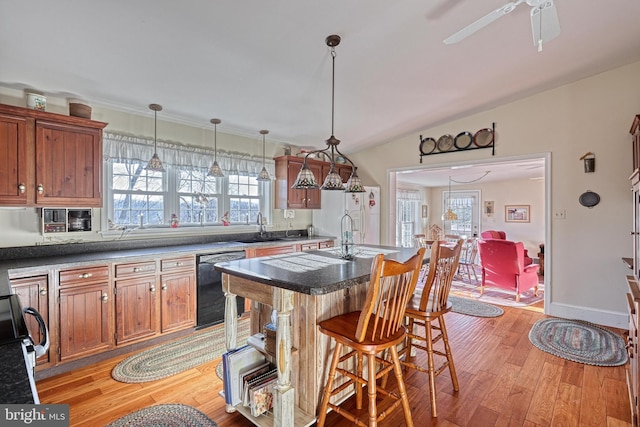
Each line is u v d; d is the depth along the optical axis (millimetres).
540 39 1899
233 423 1899
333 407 1729
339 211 4984
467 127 4328
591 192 3498
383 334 1677
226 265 2178
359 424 1625
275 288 1749
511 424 1891
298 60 2553
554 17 1769
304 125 4156
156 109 3350
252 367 2041
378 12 2055
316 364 1859
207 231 4066
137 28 2000
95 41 2105
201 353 2812
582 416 1954
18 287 2281
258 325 2297
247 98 3209
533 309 4031
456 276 6215
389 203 5211
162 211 3693
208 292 3404
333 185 2393
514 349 2883
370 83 3100
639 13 2359
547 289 3791
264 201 4781
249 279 1871
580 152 3562
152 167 3217
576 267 3613
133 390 2244
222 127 4102
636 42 2820
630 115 3291
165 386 2299
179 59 2402
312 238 4750
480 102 3865
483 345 2977
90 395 2180
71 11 1799
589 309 3545
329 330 1719
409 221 8648
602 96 3426
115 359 2705
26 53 2203
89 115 2934
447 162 4520
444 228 8922
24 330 1127
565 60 3031
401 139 4996
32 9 1763
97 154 2885
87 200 2826
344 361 2064
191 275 3271
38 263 2463
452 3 2041
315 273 1905
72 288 2521
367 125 4324
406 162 4953
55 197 2652
